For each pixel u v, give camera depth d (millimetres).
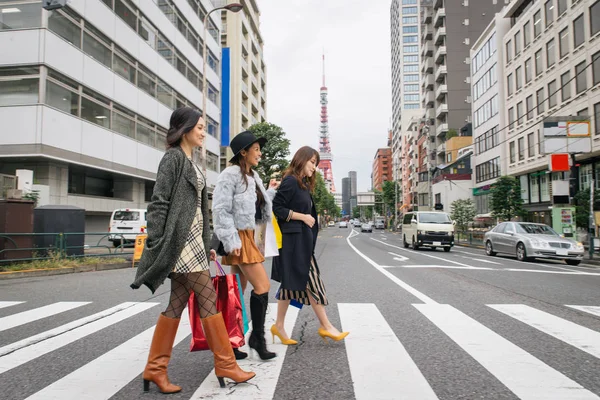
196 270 2586
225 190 2949
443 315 4867
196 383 2732
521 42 31406
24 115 14867
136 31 21922
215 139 35156
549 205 28094
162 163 2576
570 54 24500
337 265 11586
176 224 2523
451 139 51531
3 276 8852
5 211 9773
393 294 6457
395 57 117562
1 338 3934
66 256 10867
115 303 5855
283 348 3543
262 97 60062
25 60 14984
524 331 4094
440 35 57188
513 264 12391
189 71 29688
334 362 3139
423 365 3061
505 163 35062
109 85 19250
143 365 3121
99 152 18344
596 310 5176
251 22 54156
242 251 3068
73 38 16719
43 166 15805
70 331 4207
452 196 45062
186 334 4094
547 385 2648
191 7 30219
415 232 19906
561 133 18906
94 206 18719
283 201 3406
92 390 2617
